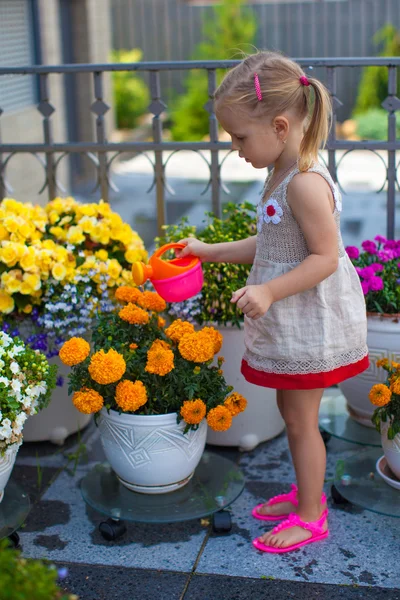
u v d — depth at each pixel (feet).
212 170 11.00
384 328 9.27
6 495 8.44
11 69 10.95
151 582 7.49
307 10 45.80
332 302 7.51
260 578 7.52
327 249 7.11
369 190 29.17
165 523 8.44
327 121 7.15
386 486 8.66
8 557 4.72
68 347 7.82
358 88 44.55
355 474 8.95
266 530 8.30
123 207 27.40
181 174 33.06
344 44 45.91
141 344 8.46
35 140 26.73
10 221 9.23
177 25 47.70
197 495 8.51
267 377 7.68
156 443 8.00
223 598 7.25
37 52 27.61
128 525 8.42
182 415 7.79
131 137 41.57
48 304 9.06
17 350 7.84
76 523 8.49
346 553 7.88
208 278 9.36
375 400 7.90
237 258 8.35
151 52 48.34
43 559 7.83
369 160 34.60
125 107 45.21
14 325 9.27
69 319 9.18
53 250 9.22
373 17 45.19
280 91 6.99
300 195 7.07
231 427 9.71
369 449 9.57
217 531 8.23
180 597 7.27
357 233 23.53
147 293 8.52
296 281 7.11
